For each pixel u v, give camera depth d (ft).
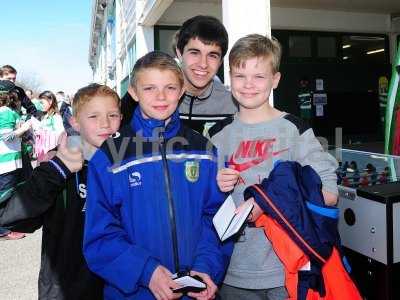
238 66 5.88
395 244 5.98
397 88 9.11
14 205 5.39
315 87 30.22
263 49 5.80
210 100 7.31
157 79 5.34
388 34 31.96
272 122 5.98
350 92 31.12
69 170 5.46
